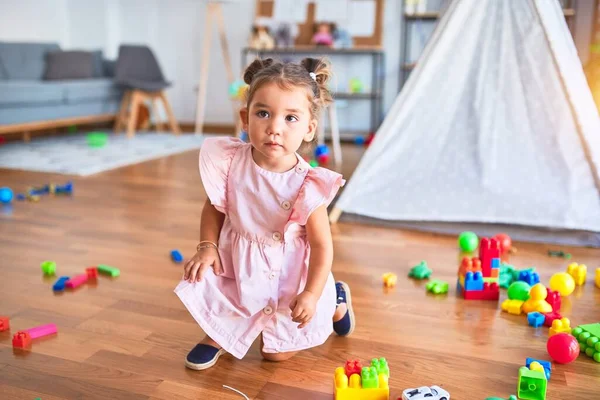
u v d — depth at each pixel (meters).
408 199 2.43
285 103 1.07
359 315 1.51
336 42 4.89
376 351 1.31
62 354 1.29
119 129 5.22
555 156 2.34
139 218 2.45
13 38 5.25
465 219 2.29
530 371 1.14
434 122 2.46
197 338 1.37
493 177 2.41
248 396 1.13
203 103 5.49
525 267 1.89
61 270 1.83
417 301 1.61
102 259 1.93
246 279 1.18
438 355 1.30
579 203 2.28
